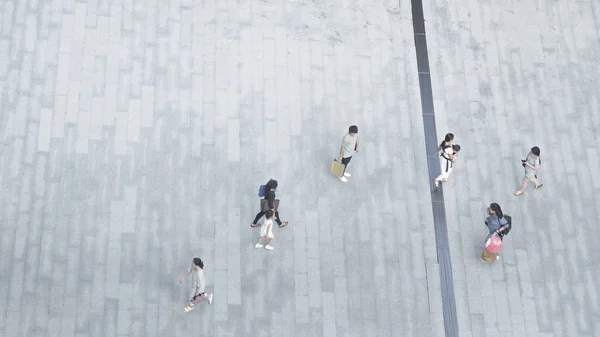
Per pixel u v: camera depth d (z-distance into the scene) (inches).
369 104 765.3
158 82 742.5
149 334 629.3
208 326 638.5
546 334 673.0
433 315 670.5
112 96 727.7
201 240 674.2
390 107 767.1
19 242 650.2
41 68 730.8
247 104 745.6
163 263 659.4
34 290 632.4
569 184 748.0
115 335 624.7
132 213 676.7
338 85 771.4
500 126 772.0
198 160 710.5
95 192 681.0
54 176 682.2
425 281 684.1
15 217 659.4
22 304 625.9
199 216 684.1
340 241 691.4
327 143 738.2
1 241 648.4
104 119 714.8
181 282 649.0
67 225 663.1
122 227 669.3
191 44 768.9
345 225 699.4
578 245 716.7
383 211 711.1
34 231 656.4
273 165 718.5
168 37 768.9
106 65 743.1
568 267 705.0
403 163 738.8
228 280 659.4
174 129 721.6
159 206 683.4
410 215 713.0
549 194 740.0
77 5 770.8
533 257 706.2
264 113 743.1
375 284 676.7
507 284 690.8
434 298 677.9
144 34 767.1
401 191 723.4
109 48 753.0
